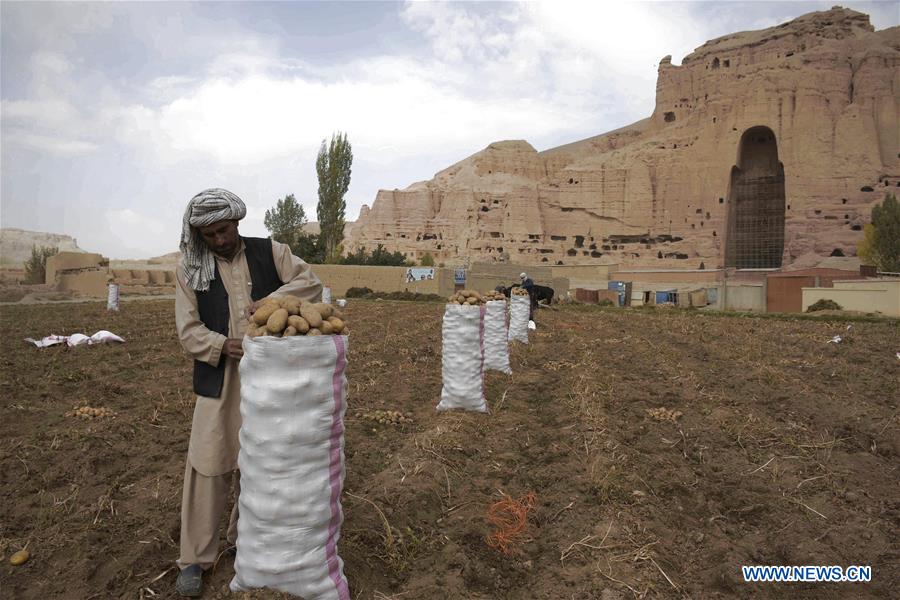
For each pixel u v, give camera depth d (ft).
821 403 30.19
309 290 12.76
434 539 15.15
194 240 11.94
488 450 22.58
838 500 18.16
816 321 104.94
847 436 25.04
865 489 19.15
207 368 11.96
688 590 13.21
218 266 12.21
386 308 119.34
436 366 42.01
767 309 171.53
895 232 217.36
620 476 19.19
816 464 21.11
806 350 57.57
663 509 17.35
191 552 12.03
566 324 82.79
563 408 28.89
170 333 62.75
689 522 16.79
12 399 29.94
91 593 12.52
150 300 147.02
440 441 22.00
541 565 14.16
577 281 254.06
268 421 10.68
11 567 13.64
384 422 25.85
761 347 58.65
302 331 10.87
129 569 13.28
